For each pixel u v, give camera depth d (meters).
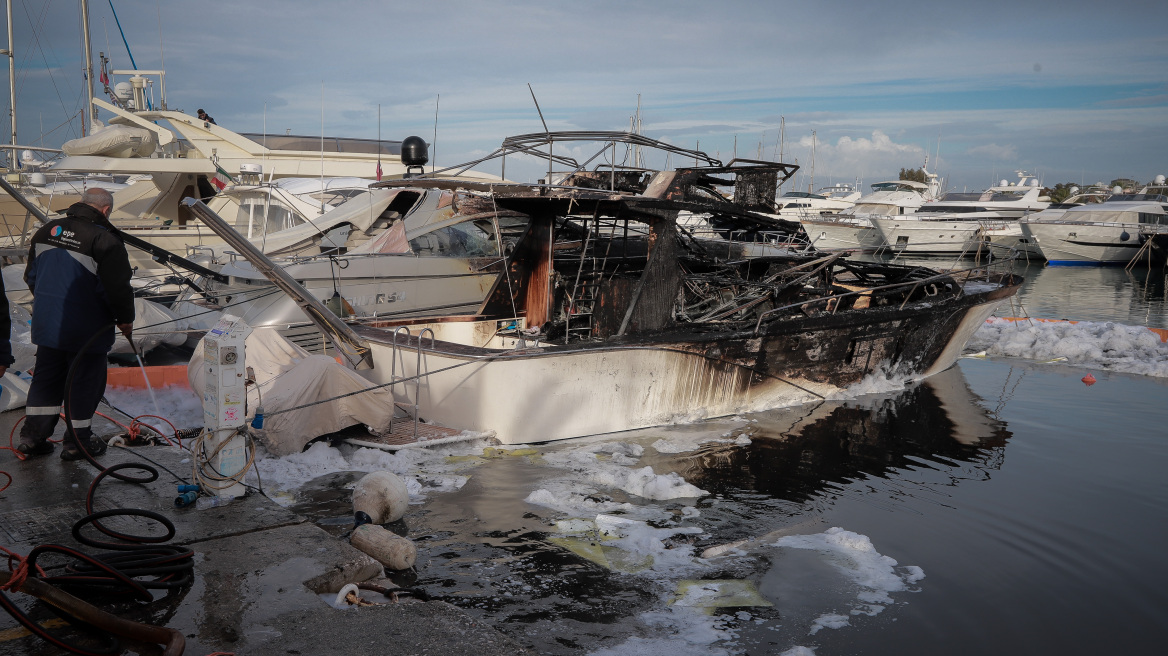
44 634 2.43
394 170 16.05
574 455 5.72
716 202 7.10
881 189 44.38
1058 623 3.52
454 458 5.48
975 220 35.44
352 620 2.74
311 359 5.43
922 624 3.45
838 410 7.41
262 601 2.85
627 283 6.89
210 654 2.47
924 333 8.58
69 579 2.72
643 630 3.27
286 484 4.80
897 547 4.32
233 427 3.89
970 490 5.29
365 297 7.70
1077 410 7.54
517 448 5.82
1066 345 10.40
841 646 3.23
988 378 9.01
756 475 5.49
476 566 3.83
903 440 6.44
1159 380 8.93
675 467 5.60
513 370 5.79
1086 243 31.80
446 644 2.59
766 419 6.99
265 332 6.11
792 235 9.34
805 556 4.14
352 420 5.41
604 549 4.10
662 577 3.81
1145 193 34.97
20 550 3.14
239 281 7.48
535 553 4.02
